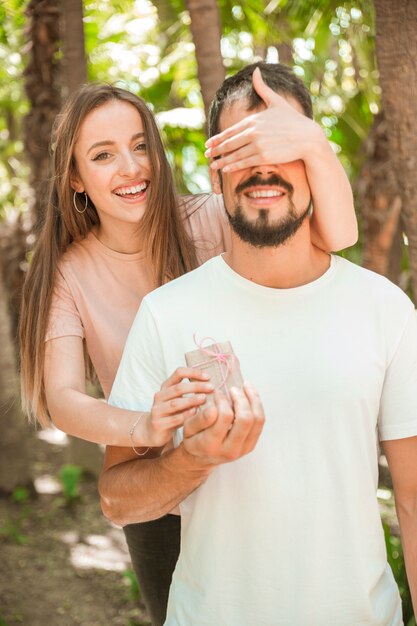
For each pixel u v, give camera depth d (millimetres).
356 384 1823
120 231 2479
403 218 2783
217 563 1836
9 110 10570
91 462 6965
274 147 1719
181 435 1949
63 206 2496
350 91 8039
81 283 2469
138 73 8719
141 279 2512
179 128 7848
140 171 2420
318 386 1819
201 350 1723
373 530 1860
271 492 1803
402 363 1892
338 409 1816
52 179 2516
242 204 1795
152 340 1915
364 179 6836
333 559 1804
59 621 4750
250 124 1742
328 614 1801
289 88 1869
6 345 6512
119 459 1979
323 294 1879
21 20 6727
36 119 6262
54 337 2379
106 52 8703
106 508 2000
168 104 8523
